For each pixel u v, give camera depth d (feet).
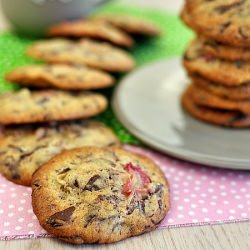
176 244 1.01
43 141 1.22
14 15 1.75
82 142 1.24
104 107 1.33
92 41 1.68
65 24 1.72
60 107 1.27
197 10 1.32
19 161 1.17
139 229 1.02
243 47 1.29
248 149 1.24
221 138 1.28
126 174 1.07
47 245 1.00
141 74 1.53
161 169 1.18
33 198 1.04
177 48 1.79
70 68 1.43
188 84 1.49
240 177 1.19
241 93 1.31
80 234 0.99
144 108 1.38
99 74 1.44
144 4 2.30
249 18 1.26
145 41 1.83
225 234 1.04
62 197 1.03
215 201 1.12
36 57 1.54
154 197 1.06
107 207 1.01
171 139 1.26
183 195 1.13
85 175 1.05
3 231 1.02
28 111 1.24
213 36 1.27
